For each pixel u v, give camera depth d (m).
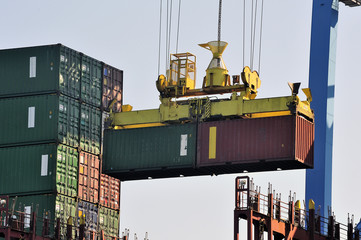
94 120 134.38
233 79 126.06
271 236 100.25
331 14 142.50
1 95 132.50
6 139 131.00
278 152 119.50
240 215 98.06
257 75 127.00
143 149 127.00
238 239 97.56
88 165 132.25
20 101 131.50
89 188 131.75
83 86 133.88
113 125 129.38
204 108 124.38
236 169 124.38
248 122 121.75
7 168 130.00
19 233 103.81
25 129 130.38
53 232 124.50
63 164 129.00
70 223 112.12
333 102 141.38
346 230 114.56
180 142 124.69
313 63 141.75
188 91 128.25
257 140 120.75
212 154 122.69
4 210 103.62
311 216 107.00
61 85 131.12
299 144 120.06
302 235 105.75
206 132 123.81
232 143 121.88
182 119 125.31
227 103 123.38
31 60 132.12
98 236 128.38
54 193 127.19
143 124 128.75
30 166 129.12
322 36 141.88
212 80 126.88
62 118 130.25
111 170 128.12
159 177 130.38
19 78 132.25
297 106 120.19
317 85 141.12
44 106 130.38
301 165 121.50
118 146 128.38
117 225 135.88
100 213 132.88
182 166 124.00
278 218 102.19
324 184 137.00
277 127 120.06
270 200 101.00
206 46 128.88
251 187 99.44
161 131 126.44
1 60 133.25
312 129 123.12
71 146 130.50
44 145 129.25
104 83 137.00
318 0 143.00
